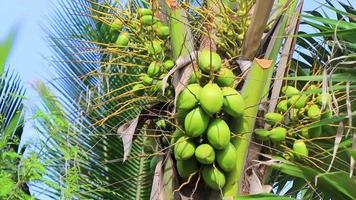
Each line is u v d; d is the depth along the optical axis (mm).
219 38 4078
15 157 4289
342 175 3740
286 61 4152
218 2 4035
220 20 4066
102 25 5668
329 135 4297
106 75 4266
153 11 4070
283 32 4082
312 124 3744
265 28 4133
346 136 3945
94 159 6008
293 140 4035
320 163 4301
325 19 4254
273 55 4016
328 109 4004
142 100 4180
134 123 3998
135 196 6414
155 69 4055
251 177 3826
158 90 4055
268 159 3920
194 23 4281
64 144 4848
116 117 5527
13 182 4070
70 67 5840
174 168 3799
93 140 5871
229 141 3580
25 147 4762
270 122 3973
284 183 5062
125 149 3941
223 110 3662
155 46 4125
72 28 5898
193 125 3488
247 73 3873
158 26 4227
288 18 4254
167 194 3758
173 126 3895
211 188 3734
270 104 4027
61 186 4273
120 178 6316
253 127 3779
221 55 4098
